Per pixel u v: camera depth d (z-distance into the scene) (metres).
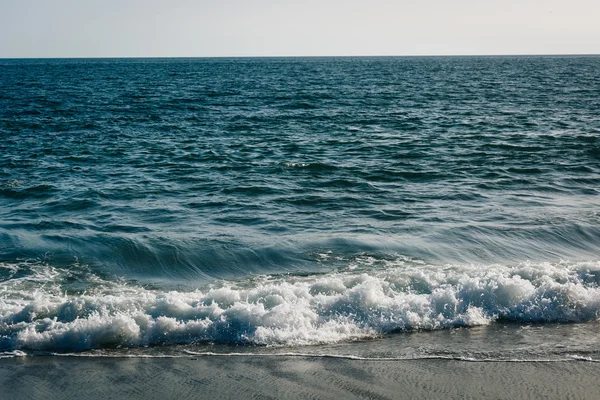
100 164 20.06
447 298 8.66
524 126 29.27
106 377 6.82
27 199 15.28
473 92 54.06
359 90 57.31
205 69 129.75
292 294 8.73
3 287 9.45
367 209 14.50
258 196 15.82
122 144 24.16
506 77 86.19
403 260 10.87
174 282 10.02
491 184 17.00
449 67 141.25
